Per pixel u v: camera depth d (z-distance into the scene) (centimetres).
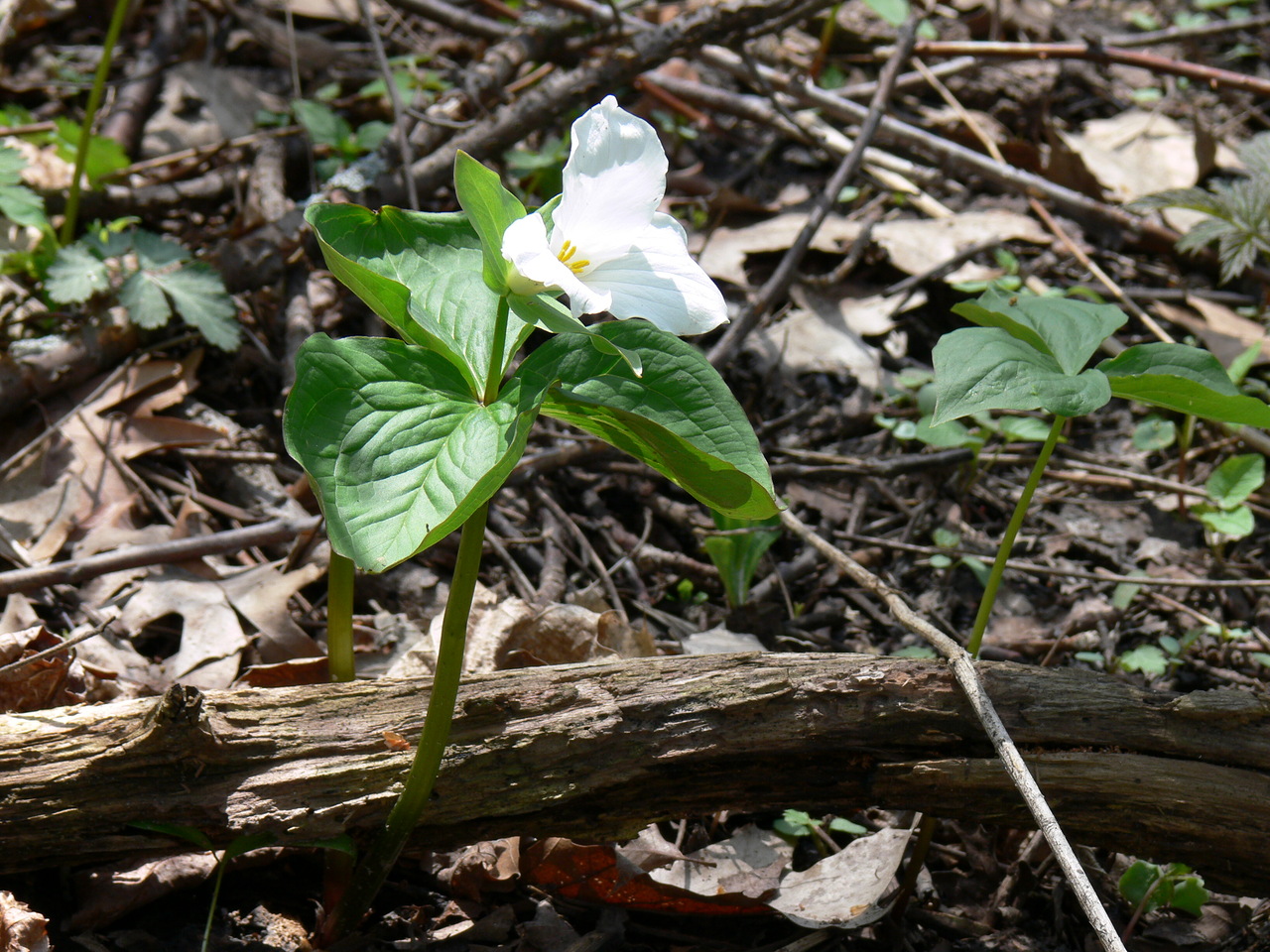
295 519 174
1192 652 185
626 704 153
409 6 294
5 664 159
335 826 150
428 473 141
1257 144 233
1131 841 154
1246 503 223
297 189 266
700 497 144
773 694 154
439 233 148
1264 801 152
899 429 213
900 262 262
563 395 142
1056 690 154
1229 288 277
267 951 153
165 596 171
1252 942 159
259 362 211
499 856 158
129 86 271
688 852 163
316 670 164
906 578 201
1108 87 349
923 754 154
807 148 311
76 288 187
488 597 174
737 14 252
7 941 147
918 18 272
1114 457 235
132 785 149
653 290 142
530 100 244
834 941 159
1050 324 151
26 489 177
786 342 236
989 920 162
